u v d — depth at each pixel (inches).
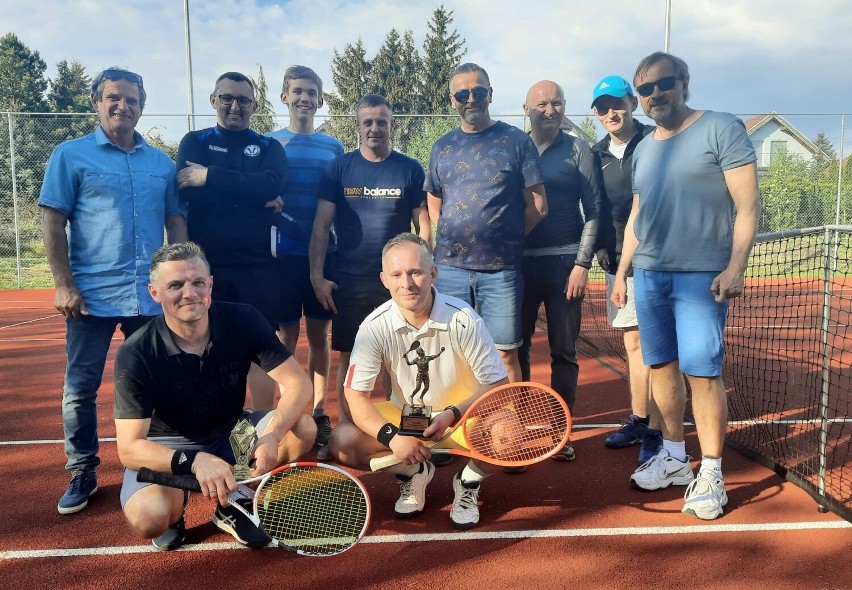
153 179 149.6
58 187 138.9
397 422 139.5
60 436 192.5
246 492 127.0
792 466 160.2
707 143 130.6
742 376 260.4
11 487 154.7
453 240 165.0
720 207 132.1
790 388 240.4
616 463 166.7
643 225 141.8
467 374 135.8
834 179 643.5
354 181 175.9
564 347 172.6
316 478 129.5
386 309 131.9
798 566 116.0
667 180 135.3
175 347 120.1
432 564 118.8
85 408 143.7
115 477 160.2
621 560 119.3
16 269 588.4
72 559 121.4
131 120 144.2
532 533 130.0
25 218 558.6
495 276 163.5
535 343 342.3
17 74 1610.5
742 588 109.6
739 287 127.1
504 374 133.0
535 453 127.3
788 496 144.4
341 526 121.3
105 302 142.8
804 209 644.1
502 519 136.3
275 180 171.0
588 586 111.0
